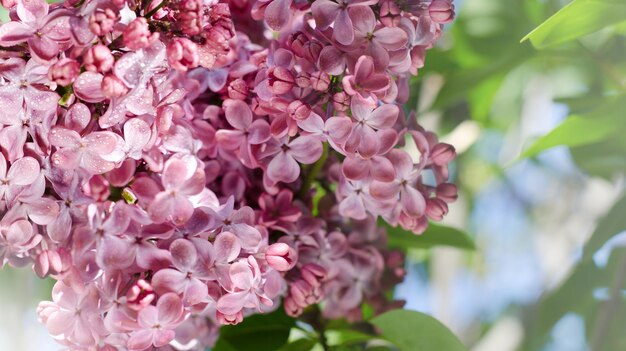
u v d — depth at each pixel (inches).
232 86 29.0
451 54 36.4
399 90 29.6
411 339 31.6
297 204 30.1
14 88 27.6
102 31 27.2
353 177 29.1
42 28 27.5
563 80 40.6
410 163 29.3
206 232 28.3
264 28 30.5
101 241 27.9
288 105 28.4
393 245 33.9
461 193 42.5
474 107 38.2
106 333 28.3
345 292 31.5
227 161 29.6
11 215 28.0
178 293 27.9
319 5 28.2
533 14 37.0
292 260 28.6
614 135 32.4
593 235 32.3
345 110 28.5
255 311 30.5
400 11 28.7
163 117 28.0
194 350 30.6
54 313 28.4
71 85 27.7
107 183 28.0
